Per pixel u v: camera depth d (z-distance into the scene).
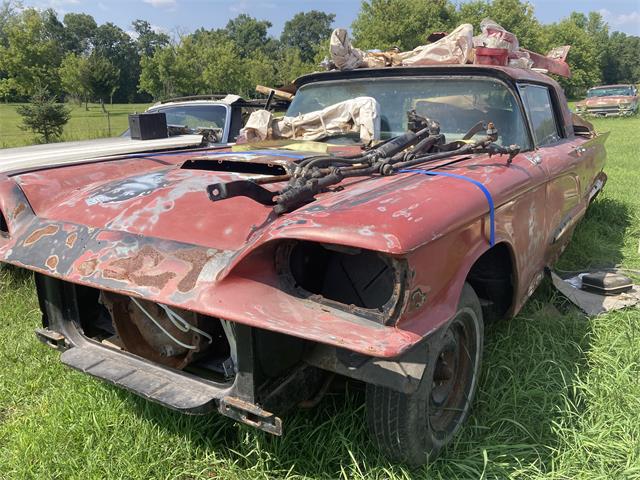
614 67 84.44
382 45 39.50
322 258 2.09
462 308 2.36
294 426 2.44
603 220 6.25
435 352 2.12
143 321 2.44
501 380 2.84
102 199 2.49
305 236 1.78
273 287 1.91
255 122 3.65
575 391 2.71
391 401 2.07
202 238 2.08
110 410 2.60
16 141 17.98
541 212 3.16
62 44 83.38
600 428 2.46
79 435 2.49
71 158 3.86
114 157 3.47
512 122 3.37
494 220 2.40
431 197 2.05
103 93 36.41
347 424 2.45
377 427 2.13
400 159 2.56
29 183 2.75
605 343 3.26
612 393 2.69
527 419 2.53
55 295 2.55
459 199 2.13
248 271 1.90
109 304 2.42
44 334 2.59
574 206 4.16
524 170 2.86
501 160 2.86
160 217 2.23
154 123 4.88
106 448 2.39
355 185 2.35
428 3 40.44
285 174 2.59
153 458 2.33
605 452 2.32
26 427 2.55
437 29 39.59
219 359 2.36
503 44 4.32
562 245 4.03
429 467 2.23
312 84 4.07
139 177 2.73
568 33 52.28
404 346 1.69
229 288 1.85
